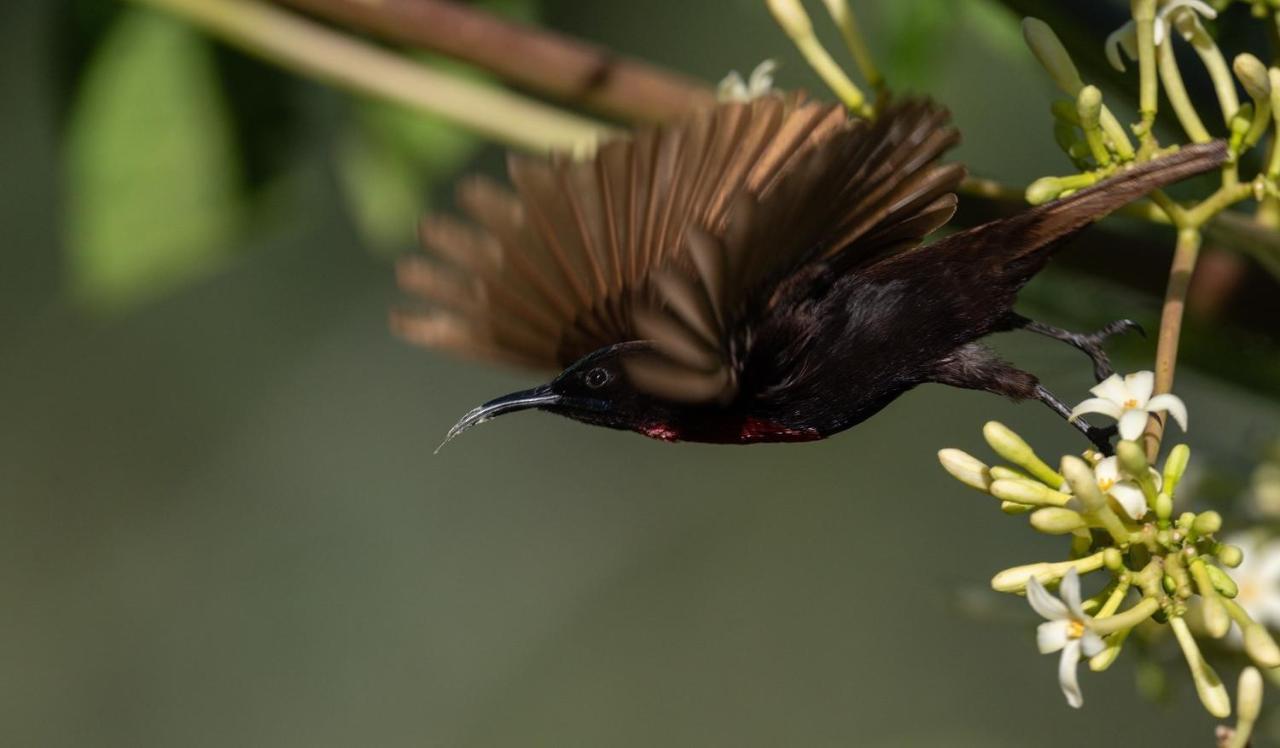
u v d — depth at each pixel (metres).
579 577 16.25
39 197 15.12
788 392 6.20
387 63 8.33
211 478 16.59
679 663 15.75
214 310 16.23
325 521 16.70
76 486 16.42
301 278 16.09
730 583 15.70
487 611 16.55
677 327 4.86
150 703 16.48
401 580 16.48
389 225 9.58
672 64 13.23
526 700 16.14
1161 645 7.11
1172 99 6.22
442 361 16.80
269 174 9.48
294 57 8.41
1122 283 7.46
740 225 5.03
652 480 16.50
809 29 6.82
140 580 16.58
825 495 15.42
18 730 16.30
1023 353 7.68
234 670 16.28
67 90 9.26
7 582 16.39
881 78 6.79
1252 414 9.15
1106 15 7.35
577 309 6.16
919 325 6.19
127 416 16.30
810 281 6.11
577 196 5.83
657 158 5.76
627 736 15.35
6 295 15.62
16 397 16.09
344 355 16.47
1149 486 5.55
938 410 14.93
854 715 14.84
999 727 14.43
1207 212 6.15
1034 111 12.99
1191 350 7.64
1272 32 6.43
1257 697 5.44
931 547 14.97
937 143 5.57
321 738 16.47
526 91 8.38
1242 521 7.66
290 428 16.56
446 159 9.54
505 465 16.91
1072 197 6.10
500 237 5.92
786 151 5.71
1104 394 5.74
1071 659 5.38
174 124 9.34
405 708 16.19
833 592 15.20
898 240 6.17
